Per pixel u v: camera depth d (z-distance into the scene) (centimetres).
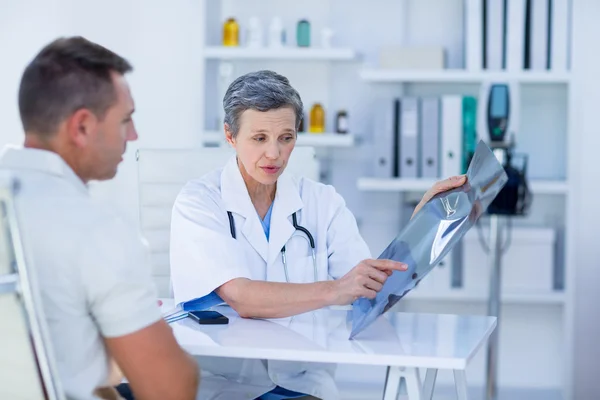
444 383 384
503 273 366
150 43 384
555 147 382
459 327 173
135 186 387
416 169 362
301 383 190
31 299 121
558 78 356
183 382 145
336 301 176
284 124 197
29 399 128
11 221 119
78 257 137
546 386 386
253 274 206
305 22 372
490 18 358
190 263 193
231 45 374
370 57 385
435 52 362
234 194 208
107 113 144
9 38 392
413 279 166
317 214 217
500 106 337
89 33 389
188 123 383
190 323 177
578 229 366
